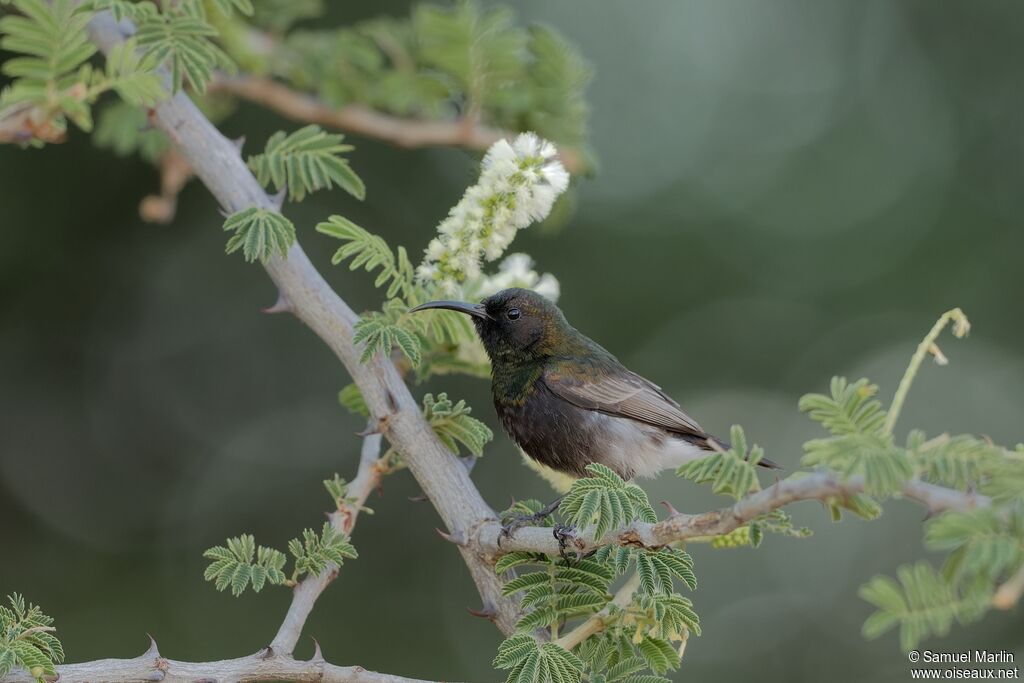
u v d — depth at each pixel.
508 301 8.36
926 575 3.93
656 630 5.75
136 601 14.07
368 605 14.27
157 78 6.87
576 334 8.73
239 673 5.45
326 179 7.20
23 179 14.70
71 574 14.34
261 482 15.48
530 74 9.92
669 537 4.84
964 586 3.93
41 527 14.62
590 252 15.73
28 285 14.91
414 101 10.30
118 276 15.34
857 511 4.29
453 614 14.34
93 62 10.69
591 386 8.39
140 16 6.96
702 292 15.74
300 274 6.66
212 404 15.46
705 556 15.62
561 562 5.93
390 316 6.73
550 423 8.37
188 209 15.55
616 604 5.79
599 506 5.16
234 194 6.88
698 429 8.57
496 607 6.04
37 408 14.94
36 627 5.42
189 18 7.05
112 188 15.02
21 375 14.94
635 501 5.23
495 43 9.51
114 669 5.24
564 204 10.04
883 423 4.44
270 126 14.72
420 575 14.52
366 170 15.60
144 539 14.81
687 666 15.05
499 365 8.52
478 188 6.44
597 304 15.62
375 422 6.47
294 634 5.73
